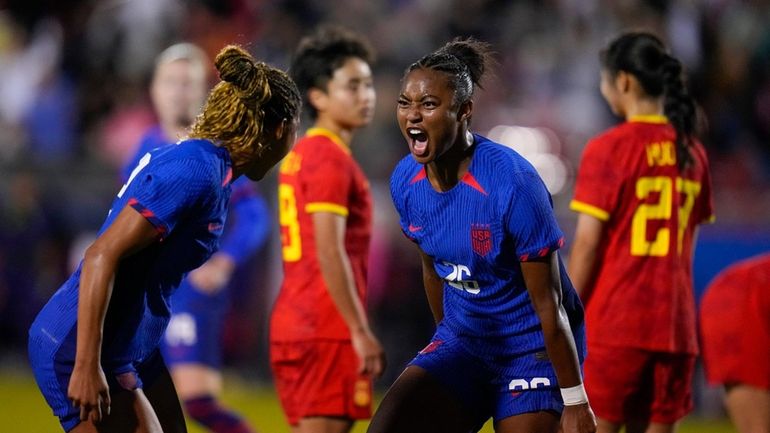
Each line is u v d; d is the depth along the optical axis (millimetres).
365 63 20312
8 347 38656
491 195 13812
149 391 14906
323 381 19359
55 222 37875
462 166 14102
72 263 37594
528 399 14742
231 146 14039
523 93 45469
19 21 47156
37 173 37906
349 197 19453
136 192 13445
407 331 36250
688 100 19172
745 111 45938
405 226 14969
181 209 13453
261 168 14695
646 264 18906
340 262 18953
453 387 14938
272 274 35219
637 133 18906
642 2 46969
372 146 40438
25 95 44812
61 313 13883
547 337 14039
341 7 46656
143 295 13875
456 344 15148
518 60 46062
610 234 18984
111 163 38031
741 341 16703
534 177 13781
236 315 35844
